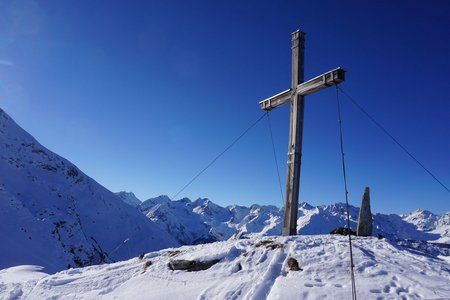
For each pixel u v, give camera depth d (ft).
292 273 36.55
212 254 44.24
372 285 31.14
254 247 44.88
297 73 54.49
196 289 37.91
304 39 56.18
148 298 38.60
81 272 56.39
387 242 44.39
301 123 53.72
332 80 48.06
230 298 34.24
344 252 39.22
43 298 45.93
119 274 48.75
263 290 34.06
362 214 51.26
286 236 47.24
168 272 44.16
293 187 52.01
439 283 30.91
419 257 39.29
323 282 33.22
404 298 28.63
